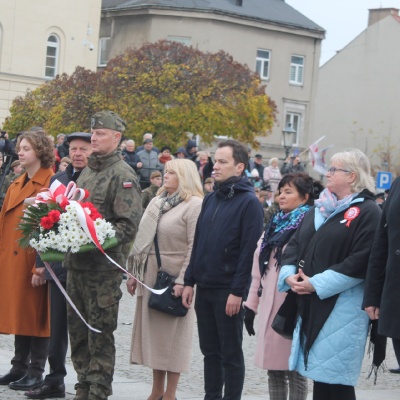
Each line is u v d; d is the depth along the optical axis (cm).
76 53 4891
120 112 4000
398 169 5938
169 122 4106
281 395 745
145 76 4059
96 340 764
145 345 827
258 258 743
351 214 659
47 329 865
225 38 5456
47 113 3878
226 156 760
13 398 825
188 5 5372
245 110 4291
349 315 654
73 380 919
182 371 830
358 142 6309
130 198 763
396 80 6200
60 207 746
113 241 743
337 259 657
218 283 753
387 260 634
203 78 4188
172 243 825
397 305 626
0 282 865
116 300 765
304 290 655
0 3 4612
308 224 680
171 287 814
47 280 841
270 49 5703
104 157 771
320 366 652
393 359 1220
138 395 874
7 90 4656
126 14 5475
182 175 834
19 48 4684
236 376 754
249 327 748
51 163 879
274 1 5859
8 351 1061
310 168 5931
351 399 666
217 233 754
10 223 867
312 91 5938
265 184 2723
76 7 4881
